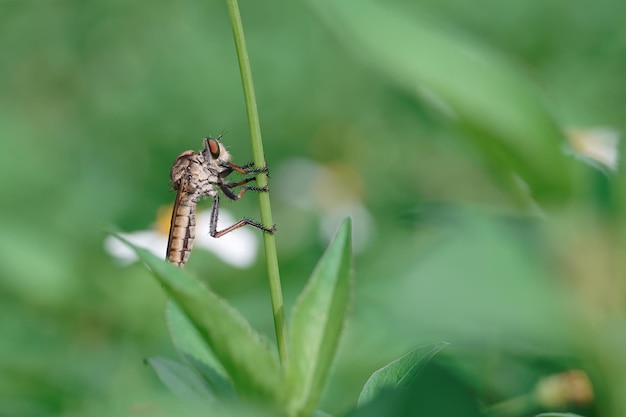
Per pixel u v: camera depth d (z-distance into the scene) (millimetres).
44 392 378
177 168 375
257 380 271
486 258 142
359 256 443
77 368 394
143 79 687
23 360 389
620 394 172
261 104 666
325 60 670
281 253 457
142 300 418
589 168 190
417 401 194
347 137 605
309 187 509
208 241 439
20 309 418
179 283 250
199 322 263
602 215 176
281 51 684
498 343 139
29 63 701
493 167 203
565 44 625
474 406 191
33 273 421
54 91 693
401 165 554
